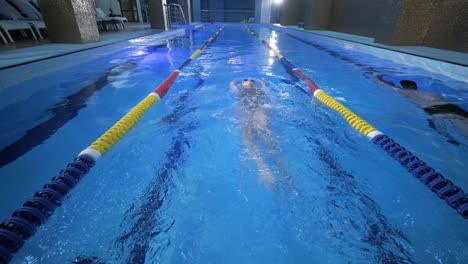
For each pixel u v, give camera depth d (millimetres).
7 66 2926
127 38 6422
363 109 2592
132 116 2240
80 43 5152
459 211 1190
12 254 943
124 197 1392
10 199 1356
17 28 5316
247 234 1173
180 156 1798
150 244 1112
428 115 2404
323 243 1118
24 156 1758
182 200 1387
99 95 2988
